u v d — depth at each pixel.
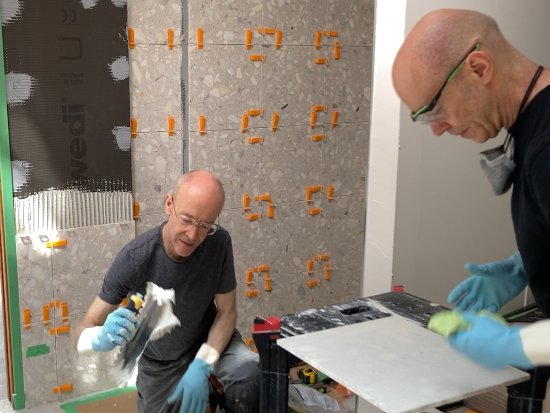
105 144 2.76
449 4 1.81
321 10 3.24
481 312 1.24
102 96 2.71
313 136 3.36
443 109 1.21
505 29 2.00
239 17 3.00
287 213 3.37
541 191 1.09
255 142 3.18
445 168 1.95
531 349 1.08
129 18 2.73
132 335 1.93
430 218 1.96
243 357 2.28
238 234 3.22
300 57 3.23
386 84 1.82
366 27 3.42
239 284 3.28
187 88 2.94
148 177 2.93
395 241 1.88
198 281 2.10
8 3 2.43
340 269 3.64
